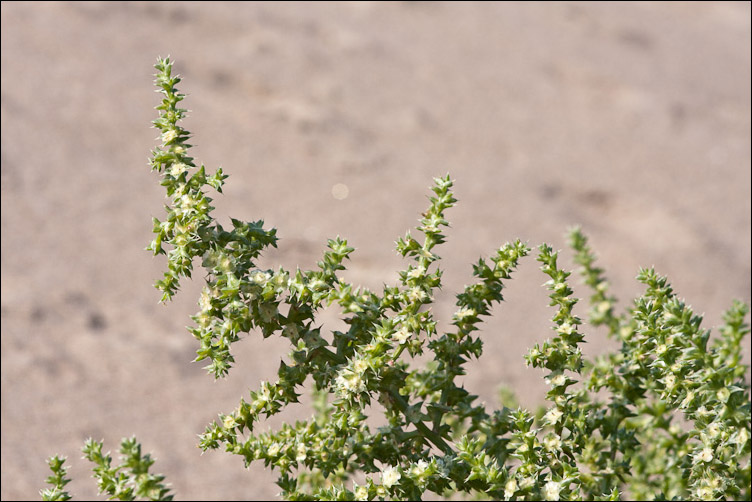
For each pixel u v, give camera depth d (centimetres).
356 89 776
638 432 177
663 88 866
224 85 743
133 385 425
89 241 535
